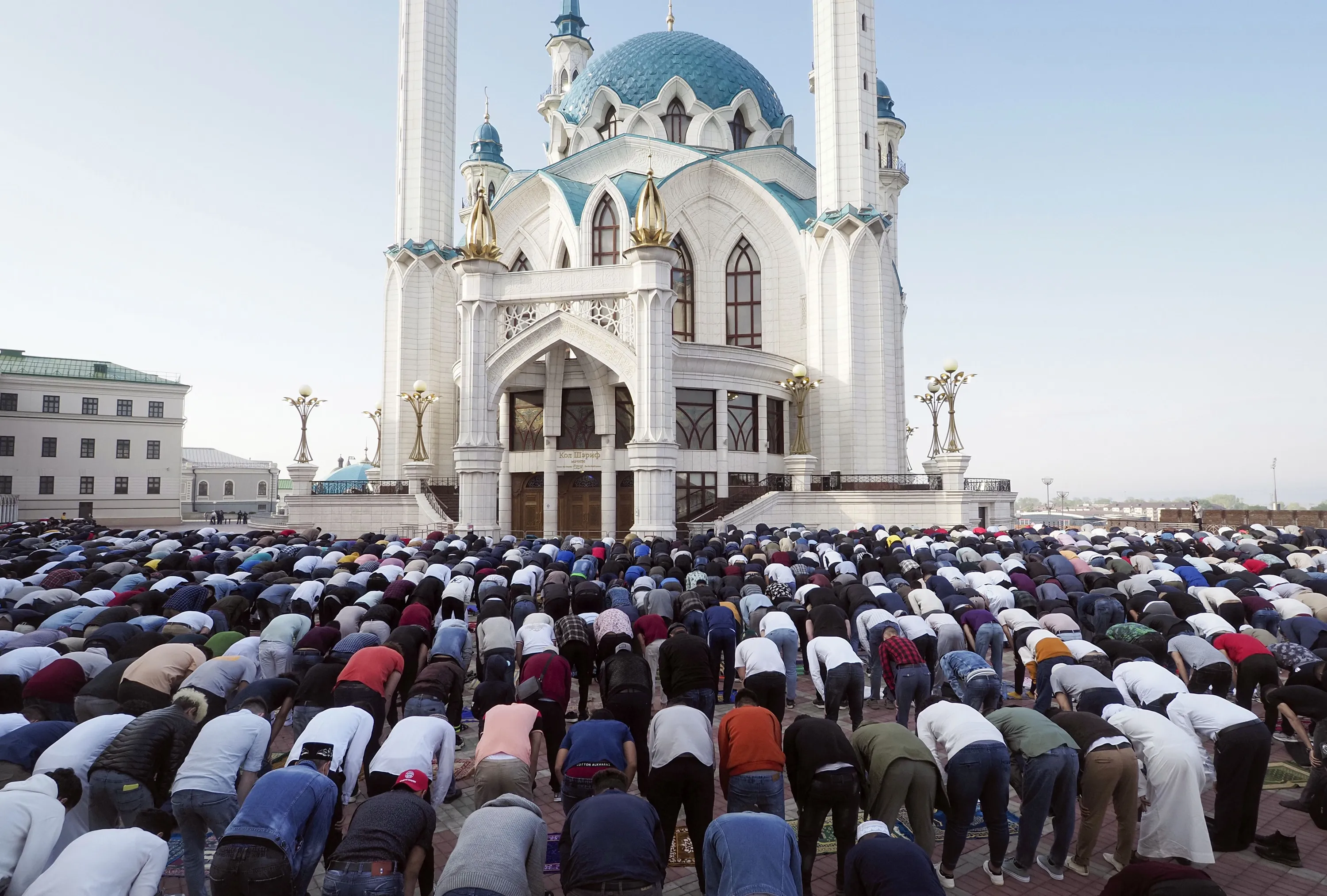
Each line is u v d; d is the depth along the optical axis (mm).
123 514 70000
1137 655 9688
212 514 97938
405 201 44781
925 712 7430
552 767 8594
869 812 6703
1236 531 31172
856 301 41375
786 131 56469
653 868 4926
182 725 6898
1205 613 12141
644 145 48094
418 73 45000
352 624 11438
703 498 37875
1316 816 8117
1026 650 10602
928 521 36406
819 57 43781
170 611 12531
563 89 69188
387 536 31297
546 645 10289
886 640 10117
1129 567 17438
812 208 48500
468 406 33688
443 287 44750
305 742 6633
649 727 8734
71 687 8391
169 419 72625
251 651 9578
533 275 33906
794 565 17797
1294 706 8578
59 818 5320
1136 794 6992
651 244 31797
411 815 5367
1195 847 6785
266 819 5301
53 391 67500
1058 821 6938
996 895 6789
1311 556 21344
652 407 31562
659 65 52406
